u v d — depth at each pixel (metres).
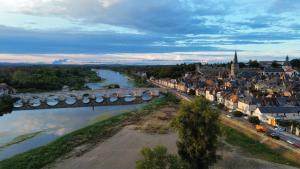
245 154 66.56
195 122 52.50
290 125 87.75
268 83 170.75
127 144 75.62
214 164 59.62
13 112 130.62
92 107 146.50
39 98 157.88
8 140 82.44
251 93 134.25
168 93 180.12
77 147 73.44
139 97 179.25
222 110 116.94
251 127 85.44
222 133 53.84
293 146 67.50
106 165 61.06
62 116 119.62
